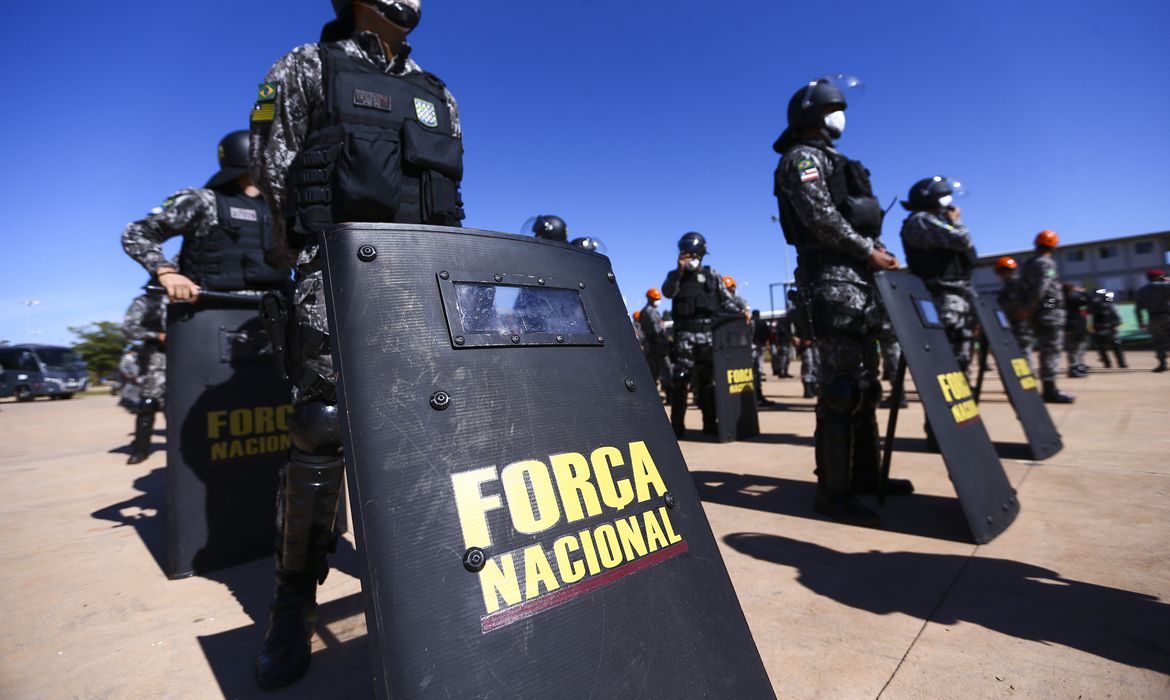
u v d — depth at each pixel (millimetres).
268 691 1407
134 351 5316
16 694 1430
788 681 1335
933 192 4629
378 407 957
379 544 869
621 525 1078
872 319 2607
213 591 2094
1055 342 5789
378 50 1722
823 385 2602
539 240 1305
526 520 980
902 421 5289
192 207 2480
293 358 1518
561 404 1132
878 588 1814
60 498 3752
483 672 844
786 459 4020
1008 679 1299
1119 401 5660
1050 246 5727
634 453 1185
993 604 1659
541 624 914
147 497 3760
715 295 5250
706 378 5391
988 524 2195
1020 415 3367
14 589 2131
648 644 989
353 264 1043
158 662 1575
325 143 1485
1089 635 1461
